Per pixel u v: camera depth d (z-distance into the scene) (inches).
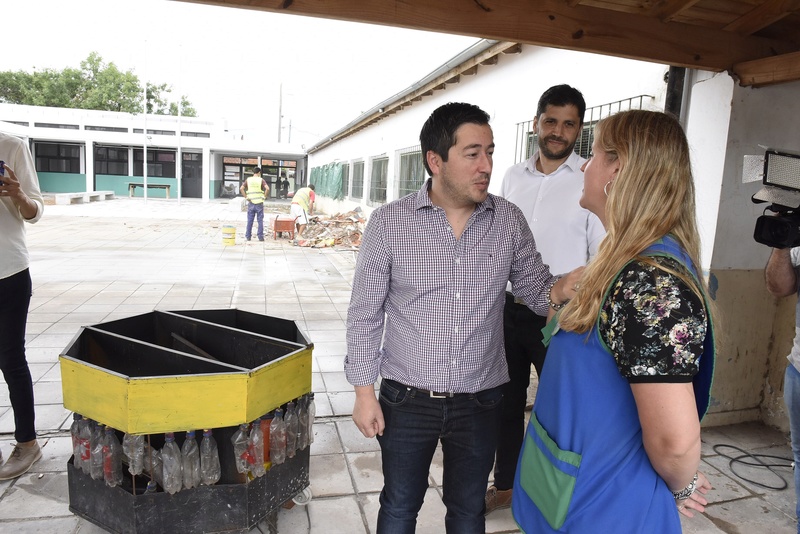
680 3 110.3
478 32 105.2
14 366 107.1
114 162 1240.8
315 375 172.9
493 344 71.8
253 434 86.4
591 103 173.8
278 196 1429.6
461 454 72.1
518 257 73.1
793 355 85.1
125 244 450.3
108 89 1784.0
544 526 51.4
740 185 131.5
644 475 46.5
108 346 97.7
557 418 51.1
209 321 115.0
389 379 71.2
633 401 46.6
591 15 111.2
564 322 50.1
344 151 788.6
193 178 1295.5
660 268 43.6
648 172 46.3
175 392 79.8
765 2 110.6
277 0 95.9
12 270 103.0
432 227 67.2
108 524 86.2
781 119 131.8
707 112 131.9
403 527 72.4
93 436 85.0
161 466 84.8
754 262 137.9
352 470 117.5
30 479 107.9
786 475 121.3
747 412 146.9
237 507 86.3
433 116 66.5
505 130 236.2
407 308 69.0
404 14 101.7
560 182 100.0
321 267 382.0
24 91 1715.1
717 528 102.4
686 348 41.7
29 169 108.3
